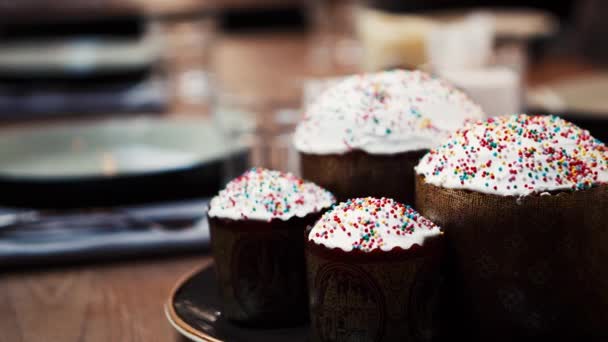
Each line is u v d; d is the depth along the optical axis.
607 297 0.60
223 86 1.55
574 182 0.58
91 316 0.72
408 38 1.48
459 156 0.61
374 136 0.66
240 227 0.64
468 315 0.61
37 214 0.87
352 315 0.60
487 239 0.60
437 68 1.24
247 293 0.65
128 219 0.86
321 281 0.60
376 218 0.60
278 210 0.65
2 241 0.83
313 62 1.87
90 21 2.79
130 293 0.76
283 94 1.38
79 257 0.81
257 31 3.05
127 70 1.63
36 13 2.79
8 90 1.61
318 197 0.66
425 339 0.61
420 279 0.60
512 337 0.60
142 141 1.08
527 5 2.88
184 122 1.09
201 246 0.82
